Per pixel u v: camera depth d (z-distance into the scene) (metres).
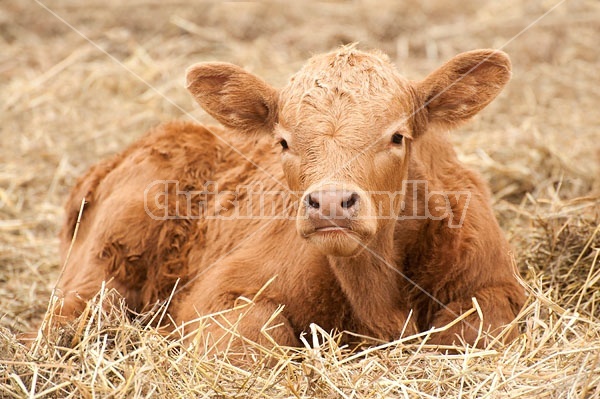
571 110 16.48
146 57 19.34
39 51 20.17
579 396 7.00
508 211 12.39
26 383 7.62
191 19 21.33
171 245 10.21
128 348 8.41
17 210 13.97
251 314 8.73
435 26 20.86
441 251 8.76
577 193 13.04
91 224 11.03
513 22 20.48
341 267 8.55
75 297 9.91
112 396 7.27
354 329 8.87
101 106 17.47
